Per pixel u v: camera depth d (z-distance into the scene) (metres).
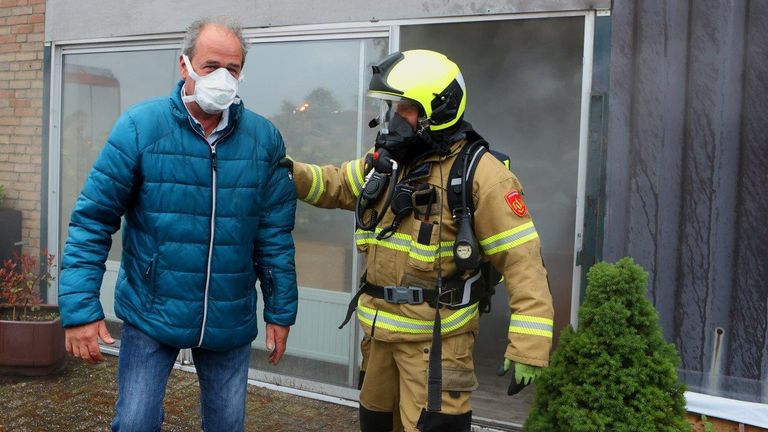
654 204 3.21
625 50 3.23
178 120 2.27
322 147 4.20
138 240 2.30
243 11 4.31
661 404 2.25
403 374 2.46
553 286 4.86
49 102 5.06
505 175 2.33
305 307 4.34
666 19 3.15
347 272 4.20
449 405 2.37
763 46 3.00
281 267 2.53
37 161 5.16
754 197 3.04
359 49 4.03
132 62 4.76
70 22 4.92
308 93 4.21
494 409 4.11
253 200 2.39
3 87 5.25
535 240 2.29
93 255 2.27
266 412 4.02
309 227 4.31
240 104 2.36
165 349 2.37
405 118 2.39
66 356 4.66
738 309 3.09
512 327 2.23
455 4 3.65
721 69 3.07
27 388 4.23
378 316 2.46
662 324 3.22
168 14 4.53
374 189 2.43
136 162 2.24
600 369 2.28
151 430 2.34
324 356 4.29
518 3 3.47
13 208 5.27
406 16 3.81
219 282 2.33
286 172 2.56
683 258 3.17
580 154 3.39
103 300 5.02
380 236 2.44
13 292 4.49
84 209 2.26
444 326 2.38
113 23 4.74
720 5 3.06
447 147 2.36
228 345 2.39
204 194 2.29
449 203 2.32
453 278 2.40
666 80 3.16
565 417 2.29
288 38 4.22
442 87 2.31
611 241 3.29
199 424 3.78
